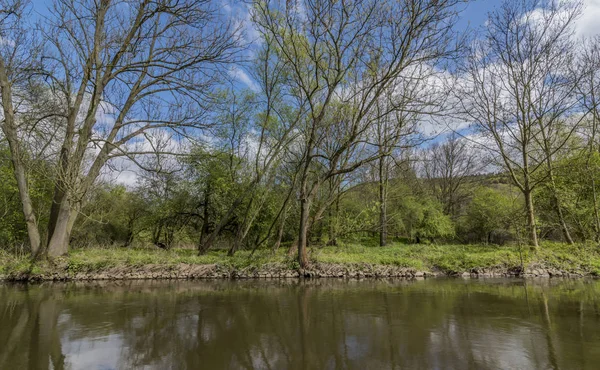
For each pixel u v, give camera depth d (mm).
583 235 19750
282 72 18297
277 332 6598
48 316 7766
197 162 19875
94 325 7055
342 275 14688
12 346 5781
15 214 19156
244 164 21344
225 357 5309
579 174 19469
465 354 5395
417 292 10898
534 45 18172
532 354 5379
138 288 11750
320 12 13867
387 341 6035
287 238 26484
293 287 12039
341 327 6918
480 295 10320
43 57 14516
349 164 17969
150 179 21406
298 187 20703
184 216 22688
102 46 14750
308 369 4844
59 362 5109
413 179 31344
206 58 15586
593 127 19141
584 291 10992
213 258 15609
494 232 27781
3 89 14086
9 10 13711
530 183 19094
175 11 14828
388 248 21625
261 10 14586
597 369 4805
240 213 20859
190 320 7469
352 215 22266
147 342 6000
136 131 15719
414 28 13836
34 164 16062
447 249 20688
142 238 25750
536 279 14078
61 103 16406
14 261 13930
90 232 23406
